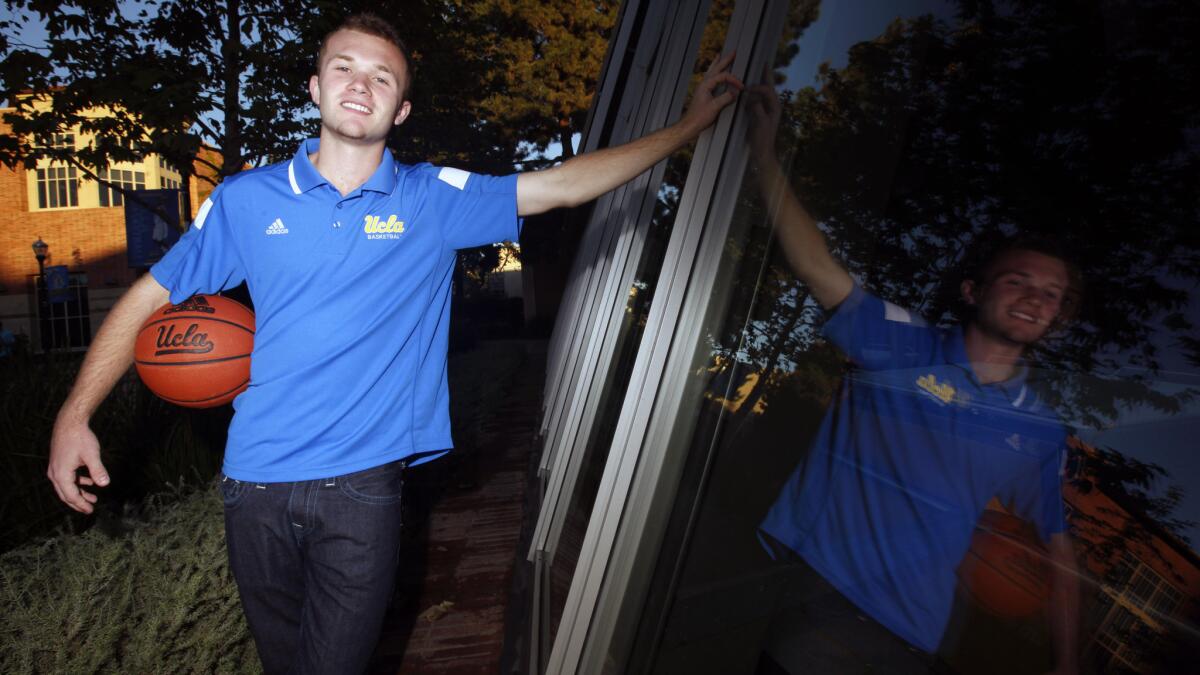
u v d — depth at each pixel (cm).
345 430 166
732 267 136
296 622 181
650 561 137
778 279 135
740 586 128
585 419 290
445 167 181
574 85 1962
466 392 806
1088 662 97
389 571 172
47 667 203
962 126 148
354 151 172
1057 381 115
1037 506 108
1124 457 103
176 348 189
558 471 312
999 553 108
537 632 213
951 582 112
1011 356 119
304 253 167
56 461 170
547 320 2442
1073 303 117
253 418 168
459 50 812
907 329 132
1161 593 94
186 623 229
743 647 124
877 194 145
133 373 410
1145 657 92
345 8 560
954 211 151
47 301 2306
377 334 169
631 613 139
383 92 169
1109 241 127
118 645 221
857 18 136
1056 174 136
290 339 167
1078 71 138
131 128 518
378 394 170
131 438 376
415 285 174
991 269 120
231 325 195
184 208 677
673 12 340
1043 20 141
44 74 487
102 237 2402
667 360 156
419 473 507
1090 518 104
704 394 136
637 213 301
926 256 154
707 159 161
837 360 136
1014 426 112
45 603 211
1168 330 114
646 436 156
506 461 648
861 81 138
